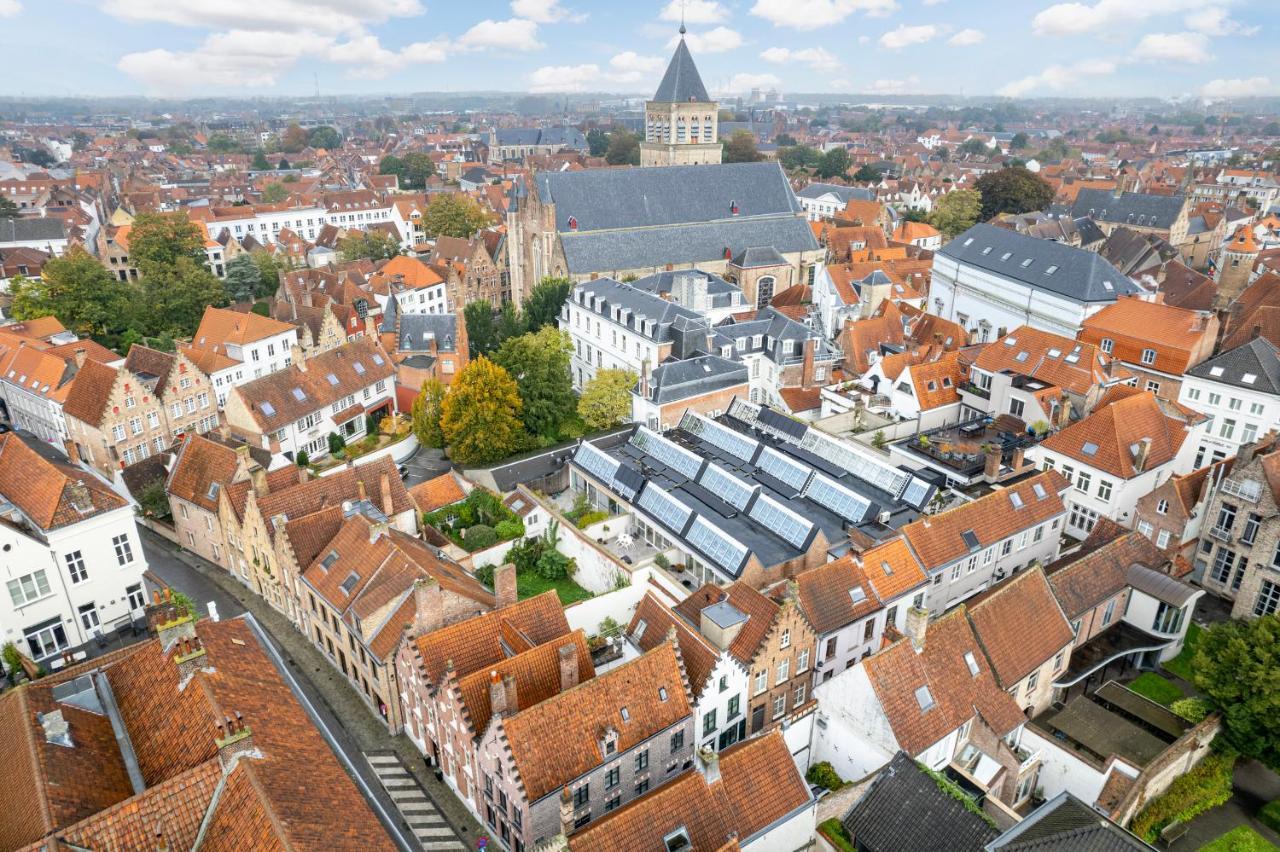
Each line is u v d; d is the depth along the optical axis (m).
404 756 56.56
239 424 93.44
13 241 175.50
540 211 137.38
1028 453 83.25
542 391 97.81
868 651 61.28
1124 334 103.00
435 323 118.69
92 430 90.44
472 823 51.28
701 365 98.25
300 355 99.88
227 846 32.81
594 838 39.00
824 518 73.00
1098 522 69.50
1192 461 83.06
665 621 55.69
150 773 37.03
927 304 145.88
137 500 82.94
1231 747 53.41
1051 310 115.06
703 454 85.62
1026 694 55.97
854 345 110.25
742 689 53.09
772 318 110.75
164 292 135.88
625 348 111.94
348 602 59.66
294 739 38.59
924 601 64.25
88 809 33.69
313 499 70.00
